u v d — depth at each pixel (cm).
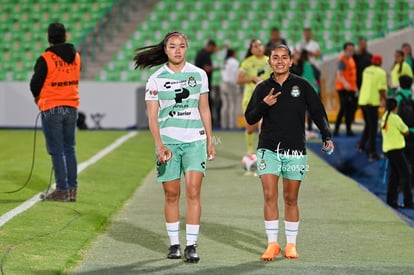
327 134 1855
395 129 3478
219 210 2586
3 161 3688
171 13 6912
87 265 1783
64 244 1986
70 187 2647
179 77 1820
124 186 3069
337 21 6775
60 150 2609
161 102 1825
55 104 2562
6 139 4853
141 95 5809
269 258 1859
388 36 5872
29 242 1988
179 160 1848
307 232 2239
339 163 4628
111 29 6725
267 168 1855
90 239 2084
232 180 3281
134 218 2412
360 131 5291
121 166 3634
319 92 4931
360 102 4538
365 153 4606
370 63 4934
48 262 1784
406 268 1792
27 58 6725
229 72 5591
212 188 3069
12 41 6831
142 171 3538
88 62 6544
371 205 2691
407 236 2192
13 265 1747
